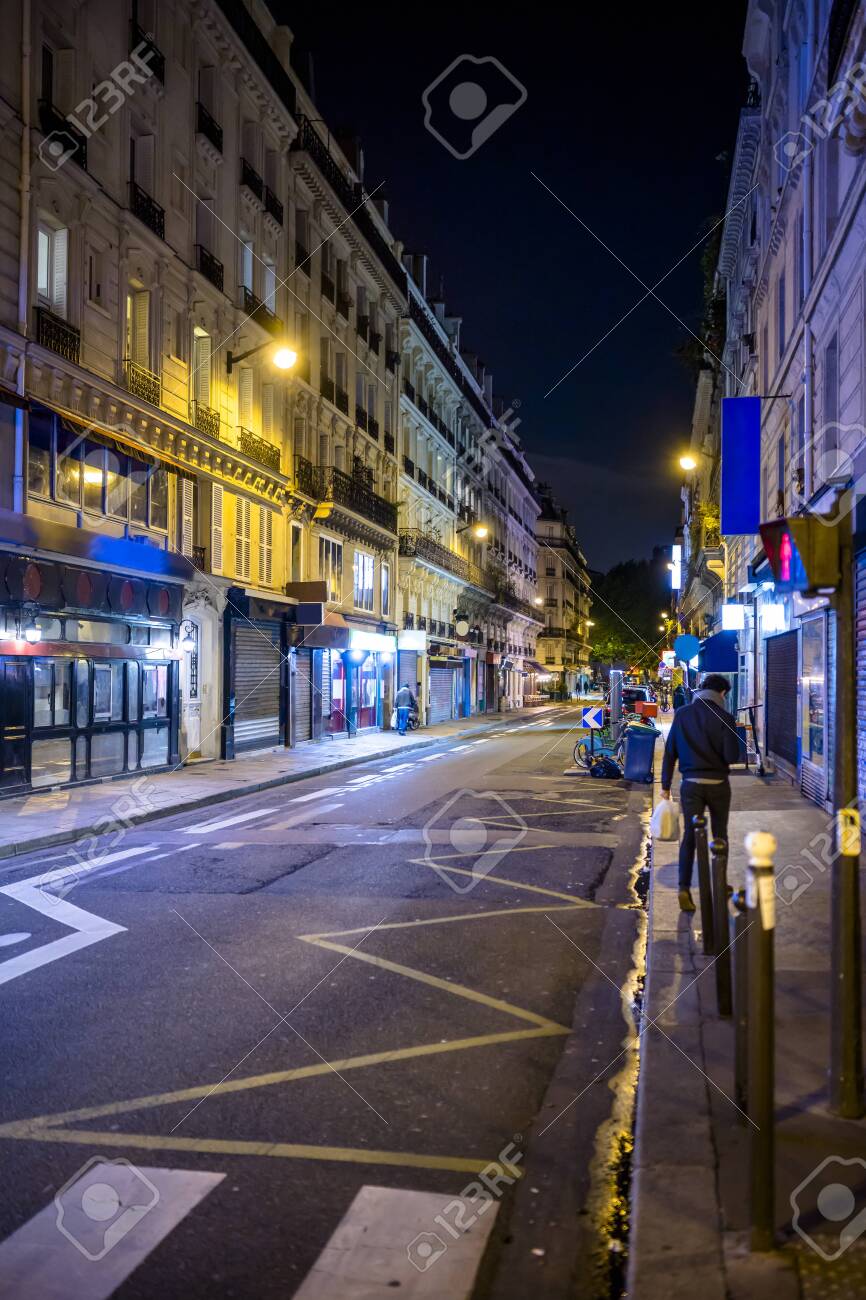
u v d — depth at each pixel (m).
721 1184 3.21
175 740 19.45
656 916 7.07
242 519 23.20
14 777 14.35
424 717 41.16
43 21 15.34
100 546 15.96
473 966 6.25
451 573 45.50
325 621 27.00
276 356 20.86
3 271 14.29
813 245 14.13
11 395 14.16
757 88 19.47
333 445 30.78
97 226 16.80
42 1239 3.14
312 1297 2.85
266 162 25.22
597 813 13.63
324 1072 4.52
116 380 17.47
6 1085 4.34
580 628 112.44
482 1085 4.39
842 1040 3.66
